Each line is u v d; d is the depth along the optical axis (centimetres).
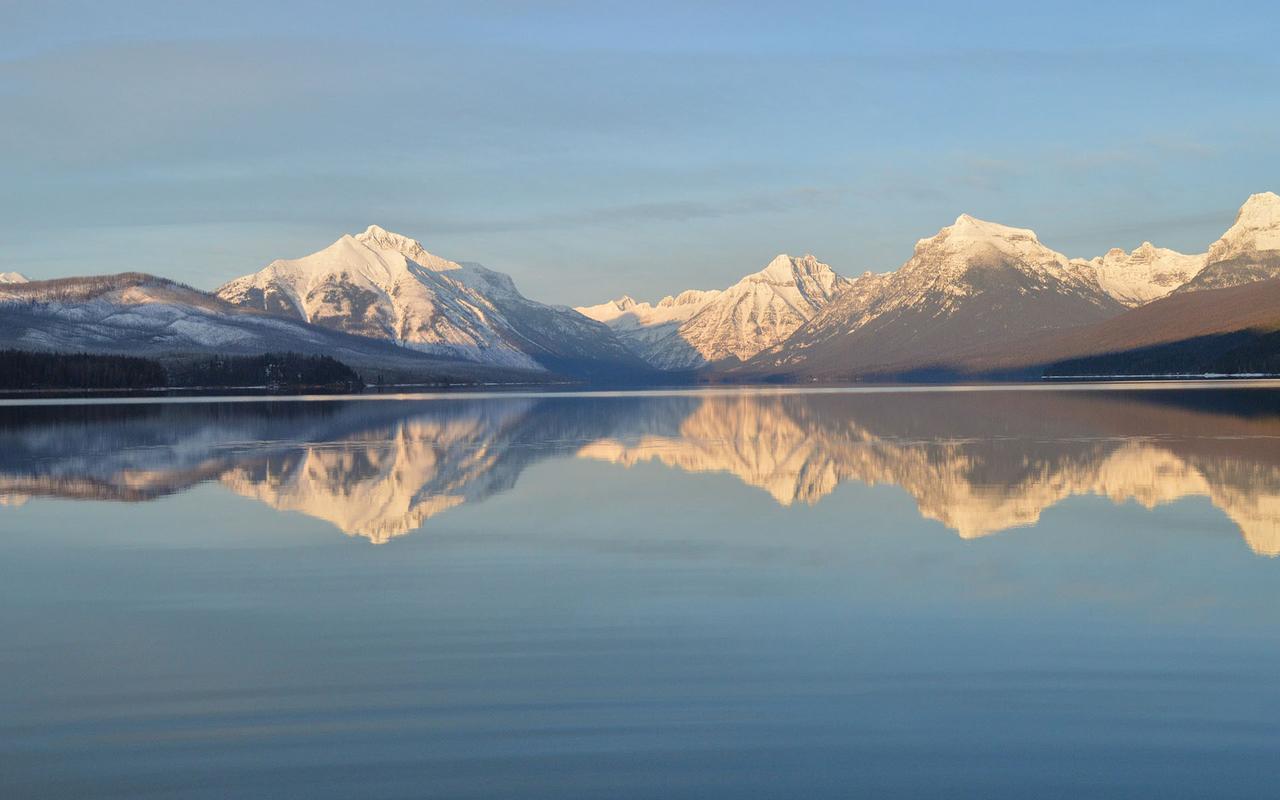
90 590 2542
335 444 6756
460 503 3959
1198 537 3067
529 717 1706
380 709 1742
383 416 10619
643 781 1495
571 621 2228
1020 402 12288
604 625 2197
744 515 3616
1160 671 1891
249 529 3381
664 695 1792
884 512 3638
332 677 1891
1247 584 2492
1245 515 3434
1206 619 2203
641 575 2655
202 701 1784
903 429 7662
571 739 1625
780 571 2689
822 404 13212
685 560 2838
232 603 2406
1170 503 3712
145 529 3388
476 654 2011
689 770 1526
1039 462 5069
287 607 2367
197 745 1612
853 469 4959
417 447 6488
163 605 2398
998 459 5250
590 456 5850
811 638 2098
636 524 3438
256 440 7062
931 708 1734
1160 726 1659
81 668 1955
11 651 2062
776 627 2173
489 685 1844
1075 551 2895
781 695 1792
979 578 2588
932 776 1505
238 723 1692
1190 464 4850
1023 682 1845
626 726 1670
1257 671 1886
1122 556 2820
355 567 2773
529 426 8775
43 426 8544
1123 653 1991
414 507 3862
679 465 5300
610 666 1936
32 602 2433
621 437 7362
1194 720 1680
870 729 1655
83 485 4512
